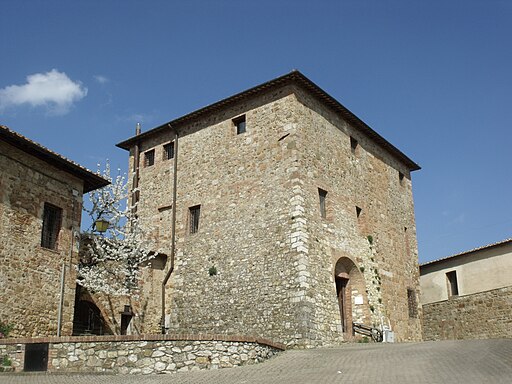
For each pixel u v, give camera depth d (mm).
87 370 14086
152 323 24328
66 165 19844
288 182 22797
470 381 9781
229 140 25547
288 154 23172
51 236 19531
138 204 28078
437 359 13172
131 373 13781
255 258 22859
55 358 14383
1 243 17375
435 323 29453
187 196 26266
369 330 23875
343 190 25500
